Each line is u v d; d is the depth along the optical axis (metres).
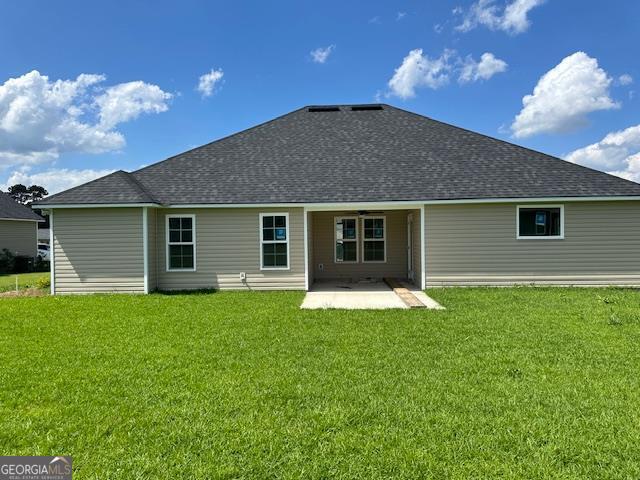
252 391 4.55
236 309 9.60
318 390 4.55
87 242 12.50
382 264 16.44
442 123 16.36
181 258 13.20
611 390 4.51
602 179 12.86
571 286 12.50
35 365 5.54
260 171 14.04
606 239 12.46
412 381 4.83
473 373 5.10
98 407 4.17
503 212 12.62
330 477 2.97
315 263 16.52
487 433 3.57
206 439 3.51
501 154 14.25
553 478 2.92
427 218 12.76
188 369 5.32
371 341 6.65
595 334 6.93
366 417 3.89
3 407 4.20
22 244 29.94
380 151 14.82
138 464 3.14
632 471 3.00
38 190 79.12
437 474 2.99
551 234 12.61
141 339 6.89
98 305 10.23
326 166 14.15
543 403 4.18
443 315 8.64
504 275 12.66
